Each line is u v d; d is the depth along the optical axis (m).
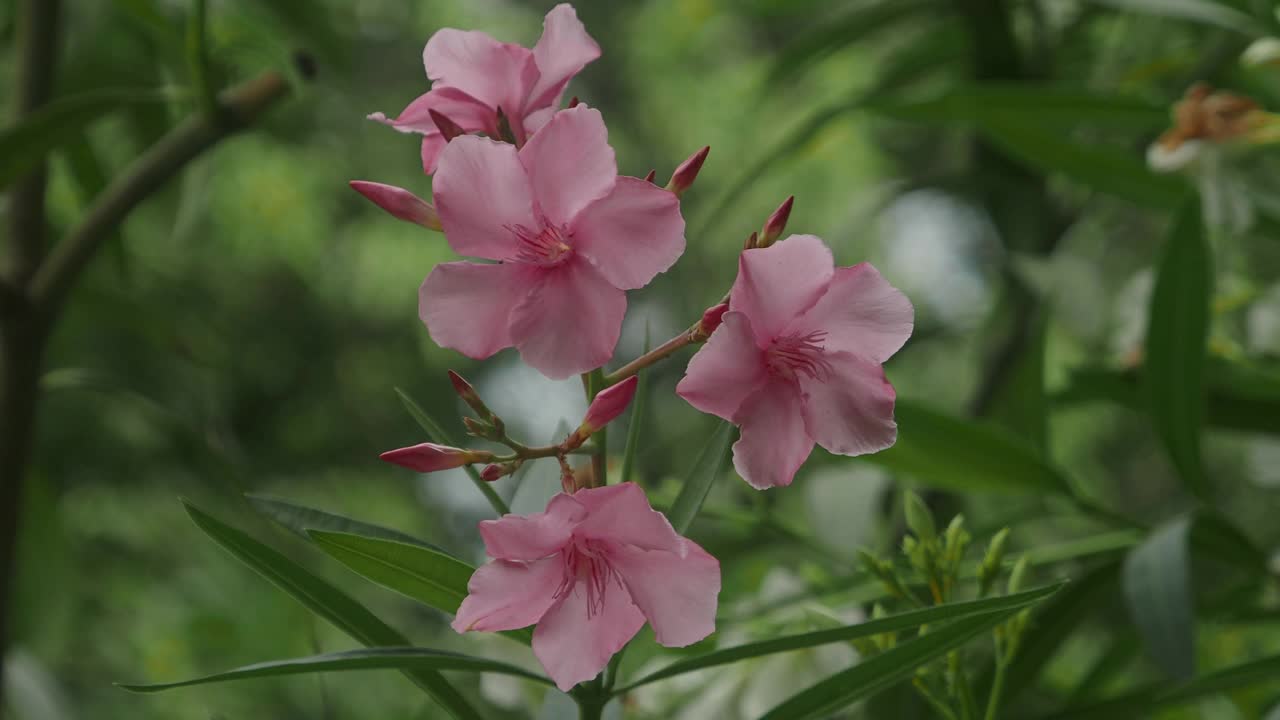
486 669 0.60
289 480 4.07
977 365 1.08
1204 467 0.79
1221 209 0.84
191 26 0.83
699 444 1.39
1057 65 1.16
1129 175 0.85
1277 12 0.85
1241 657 0.91
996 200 1.06
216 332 1.46
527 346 0.60
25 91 0.93
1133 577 0.71
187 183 1.14
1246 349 0.89
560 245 0.60
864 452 0.61
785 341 0.61
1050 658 0.77
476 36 0.63
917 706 0.78
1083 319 0.93
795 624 0.74
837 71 2.49
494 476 0.60
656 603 0.60
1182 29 1.16
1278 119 0.83
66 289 0.87
